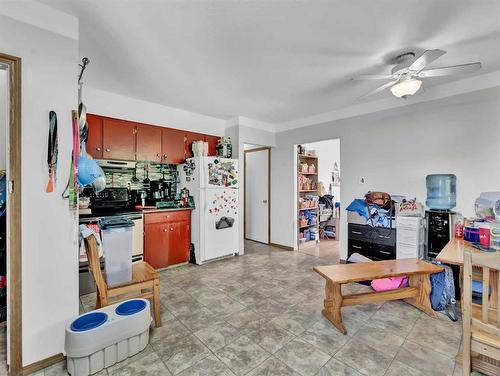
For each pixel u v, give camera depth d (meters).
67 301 1.77
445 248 2.22
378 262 2.55
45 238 1.69
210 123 4.48
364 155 3.76
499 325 1.32
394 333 2.06
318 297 2.72
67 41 1.78
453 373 1.61
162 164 4.09
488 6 1.67
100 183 2.35
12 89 1.57
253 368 1.66
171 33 2.01
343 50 2.26
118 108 3.39
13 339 1.59
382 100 3.57
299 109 4.03
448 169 3.03
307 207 5.14
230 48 2.23
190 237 3.96
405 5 1.68
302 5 1.68
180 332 2.07
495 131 2.72
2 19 1.54
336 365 1.69
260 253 4.54
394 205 3.43
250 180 5.57
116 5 1.69
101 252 2.87
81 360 1.56
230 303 2.57
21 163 1.60
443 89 3.06
